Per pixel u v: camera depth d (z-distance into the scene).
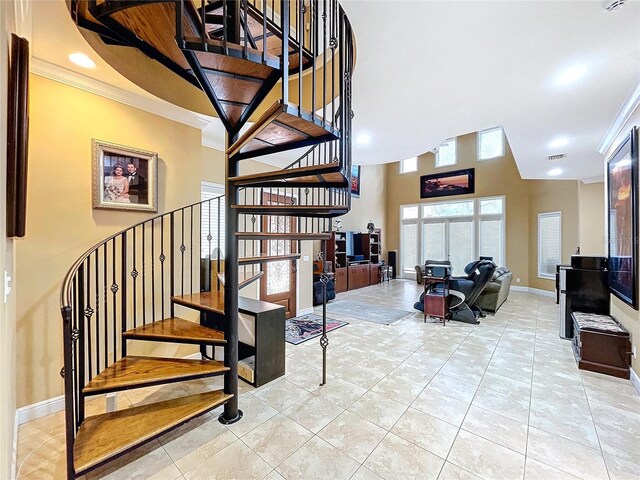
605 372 2.89
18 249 2.15
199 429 2.08
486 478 1.64
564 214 7.08
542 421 2.15
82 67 2.29
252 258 2.38
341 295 7.38
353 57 2.22
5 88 1.30
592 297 3.78
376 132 3.73
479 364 3.15
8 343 1.53
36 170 2.23
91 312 1.99
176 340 2.30
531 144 3.95
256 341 2.69
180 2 1.35
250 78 1.67
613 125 3.31
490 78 2.48
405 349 3.59
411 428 2.08
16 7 1.49
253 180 2.13
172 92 2.69
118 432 1.76
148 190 2.83
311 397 2.49
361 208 9.80
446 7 1.73
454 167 9.52
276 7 2.51
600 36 1.94
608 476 1.65
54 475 1.69
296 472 1.69
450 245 9.56
